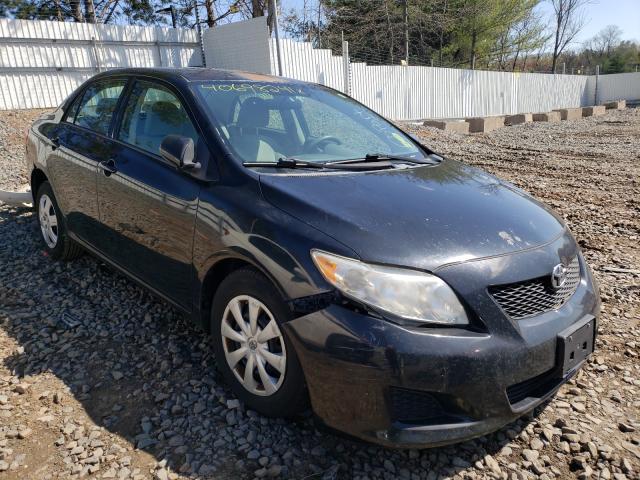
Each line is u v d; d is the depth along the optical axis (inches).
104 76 167.2
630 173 399.2
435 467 97.2
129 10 1035.3
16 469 92.5
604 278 188.5
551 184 358.0
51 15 916.6
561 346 95.5
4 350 129.7
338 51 1090.7
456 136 658.2
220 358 111.6
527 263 97.0
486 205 112.3
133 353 129.6
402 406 87.0
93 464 94.0
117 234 141.6
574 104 1517.0
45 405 110.0
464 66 1461.6
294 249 93.7
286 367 95.7
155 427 104.2
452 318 87.7
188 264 116.4
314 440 101.9
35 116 567.2
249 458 96.5
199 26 761.0
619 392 121.0
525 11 1408.7
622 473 97.0
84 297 157.9
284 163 116.9
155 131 136.3
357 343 85.0
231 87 139.9
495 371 87.4
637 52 2486.5
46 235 184.4
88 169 150.3
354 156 136.4
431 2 1168.8
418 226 97.3
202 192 113.5
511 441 105.0
